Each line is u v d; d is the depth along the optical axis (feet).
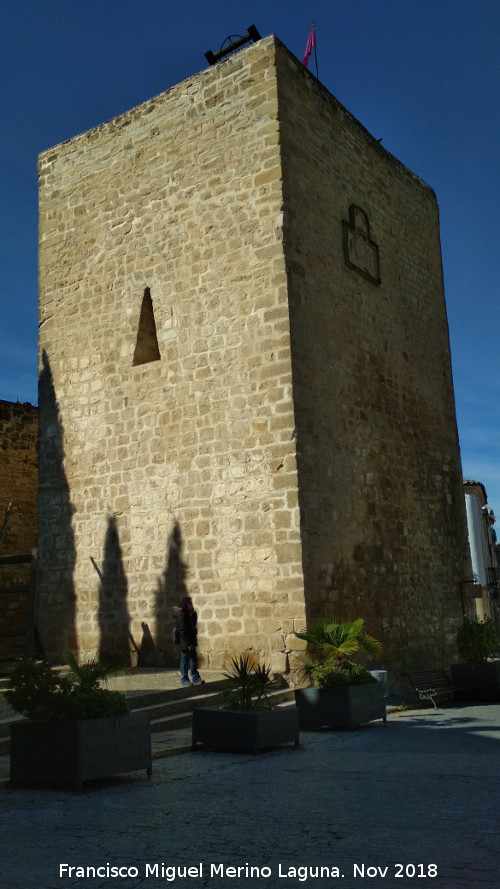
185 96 52.31
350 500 48.65
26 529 66.64
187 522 47.78
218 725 30.53
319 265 49.44
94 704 24.77
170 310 50.62
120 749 24.90
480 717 39.55
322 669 36.81
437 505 59.82
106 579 50.88
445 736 32.99
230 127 49.70
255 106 48.78
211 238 49.39
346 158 54.80
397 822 19.03
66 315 56.03
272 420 45.24
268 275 46.62
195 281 49.73
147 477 50.01
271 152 47.65
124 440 51.49
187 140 51.70
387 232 59.16
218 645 45.27
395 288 58.85
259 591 44.21
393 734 33.94
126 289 53.11
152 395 50.60
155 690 38.50
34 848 17.90
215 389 47.75
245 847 17.46
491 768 25.44
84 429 53.62
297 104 49.85
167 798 22.50
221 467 46.80
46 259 58.03
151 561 48.98
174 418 49.32
